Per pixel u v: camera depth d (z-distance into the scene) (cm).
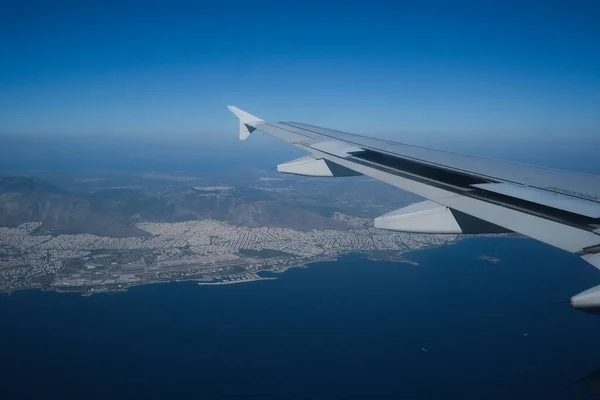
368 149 1274
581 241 518
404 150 1249
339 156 1212
